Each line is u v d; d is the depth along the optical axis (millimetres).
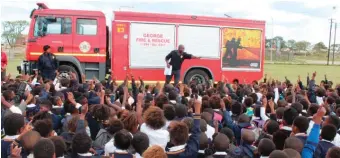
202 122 5344
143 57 14875
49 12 14000
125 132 4453
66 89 9141
